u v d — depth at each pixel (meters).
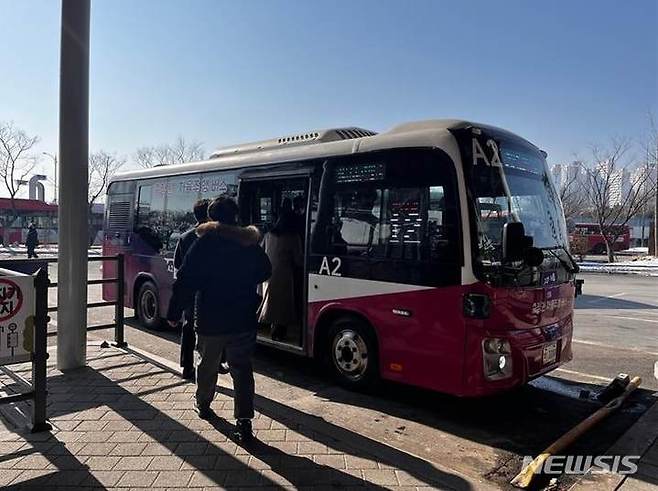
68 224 5.97
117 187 9.90
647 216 48.69
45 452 3.94
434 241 4.94
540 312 5.11
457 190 4.81
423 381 5.01
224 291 4.18
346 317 5.78
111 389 5.36
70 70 5.88
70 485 3.48
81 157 6.01
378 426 4.81
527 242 4.48
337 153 5.96
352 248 5.66
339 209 5.88
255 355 7.43
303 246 6.42
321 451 4.05
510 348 4.76
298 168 6.41
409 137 5.26
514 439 4.61
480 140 5.04
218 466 3.77
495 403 5.52
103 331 8.75
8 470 3.67
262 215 7.18
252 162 7.08
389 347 5.28
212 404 4.96
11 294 4.11
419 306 5.02
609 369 7.03
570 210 35.47
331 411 5.15
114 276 9.82
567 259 5.76
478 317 4.64
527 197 5.52
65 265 5.97
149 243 8.85
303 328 6.21
